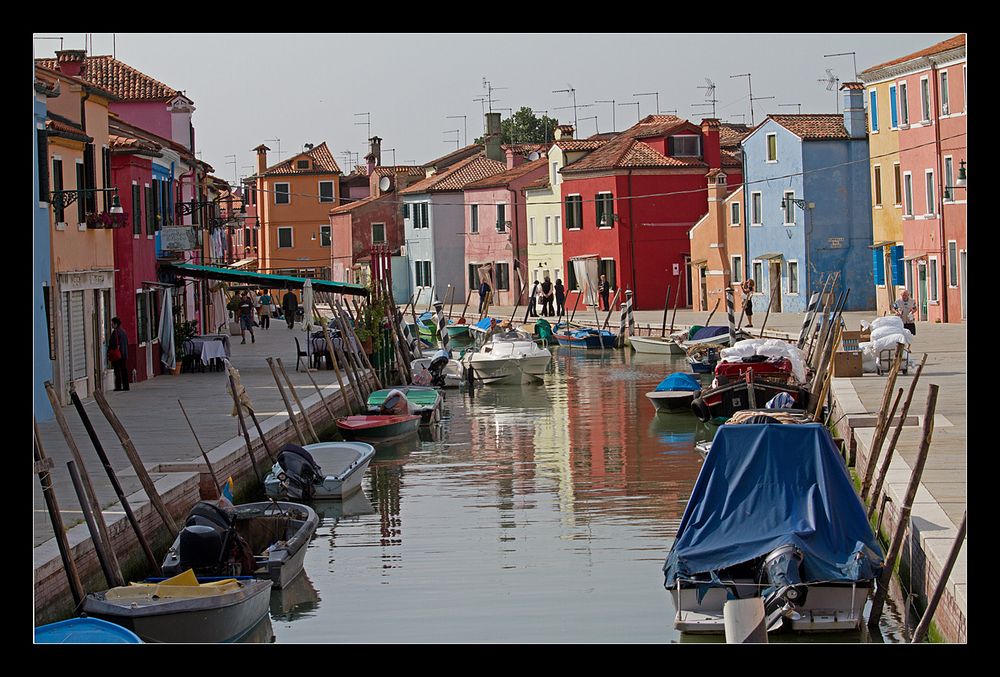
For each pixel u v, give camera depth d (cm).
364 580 1681
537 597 1572
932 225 4809
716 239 6262
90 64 5116
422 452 2764
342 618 1506
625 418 3231
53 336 2739
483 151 9325
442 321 4766
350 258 9094
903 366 3173
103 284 3162
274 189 9575
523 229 7800
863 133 5644
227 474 2064
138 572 1605
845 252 5656
